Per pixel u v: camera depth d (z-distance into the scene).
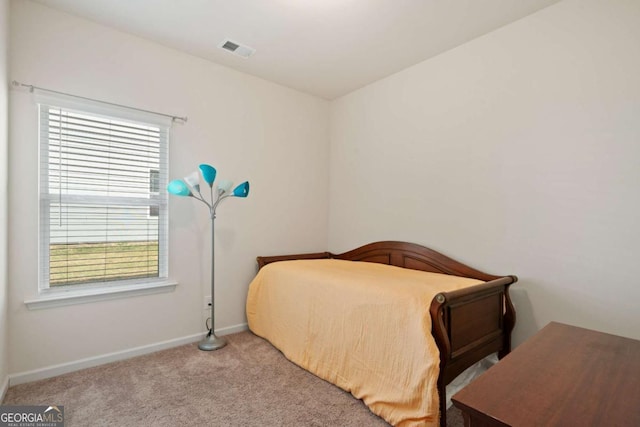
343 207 3.49
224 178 2.87
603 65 1.81
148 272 2.50
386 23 2.21
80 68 2.18
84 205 2.23
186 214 2.65
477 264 2.36
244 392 1.93
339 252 3.52
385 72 2.96
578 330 1.25
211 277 2.78
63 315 2.13
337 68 2.89
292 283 2.49
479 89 2.37
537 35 2.07
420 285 1.93
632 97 1.72
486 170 2.32
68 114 2.16
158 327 2.51
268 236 3.17
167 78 2.55
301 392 1.93
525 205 2.12
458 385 1.91
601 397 0.76
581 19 1.89
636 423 0.66
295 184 3.38
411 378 1.58
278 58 2.72
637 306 1.70
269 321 2.69
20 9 1.98
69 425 1.61
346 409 1.77
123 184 2.38
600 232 1.82
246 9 2.08
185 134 2.64
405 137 2.88
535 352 1.04
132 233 2.43
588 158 1.86
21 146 1.98
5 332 1.88
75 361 2.16
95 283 2.28
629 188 1.73
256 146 3.07
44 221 2.09
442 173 2.60
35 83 2.02
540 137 2.06
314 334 2.21
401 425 1.57
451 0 1.96
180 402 1.81
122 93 2.34
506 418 0.68
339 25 2.24
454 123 2.52
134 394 1.89
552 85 2.01
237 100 2.94
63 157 2.15
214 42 2.49
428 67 2.71
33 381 2.01
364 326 1.87
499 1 1.97
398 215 2.94
